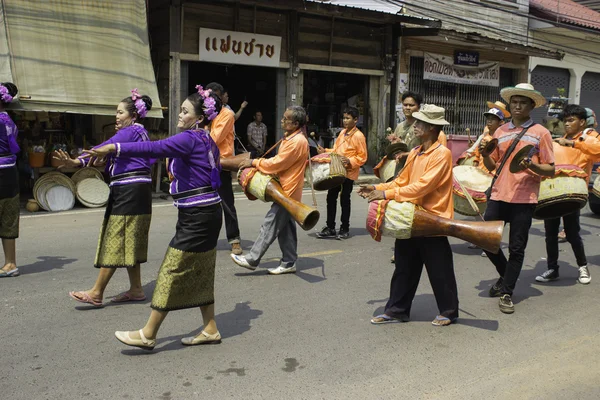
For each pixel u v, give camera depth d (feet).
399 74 52.80
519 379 12.71
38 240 24.98
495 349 14.26
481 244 13.79
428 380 12.50
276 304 17.19
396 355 13.71
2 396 11.30
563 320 16.55
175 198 12.99
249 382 12.15
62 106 31.07
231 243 22.38
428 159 14.28
